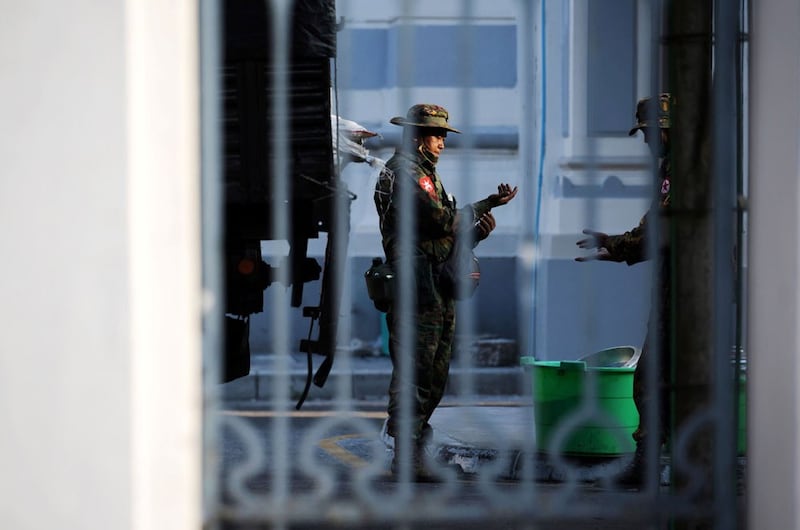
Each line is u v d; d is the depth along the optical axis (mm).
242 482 14461
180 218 12773
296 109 17375
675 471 14656
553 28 27734
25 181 12273
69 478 12391
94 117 12242
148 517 12625
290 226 19250
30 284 12320
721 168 14133
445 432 24453
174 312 12797
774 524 13516
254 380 33375
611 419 20766
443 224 20406
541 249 29094
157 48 12602
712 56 14617
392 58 29828
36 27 12219
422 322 20516
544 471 20438
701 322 14672
